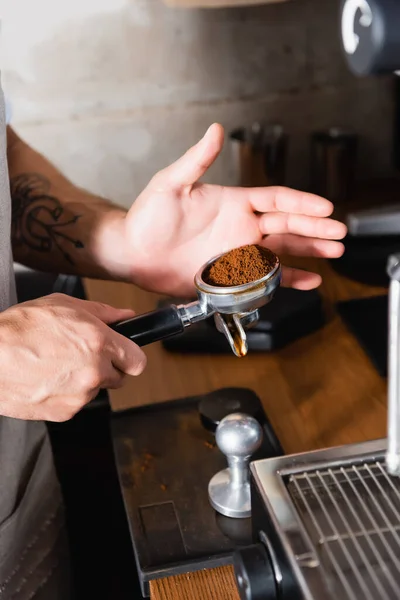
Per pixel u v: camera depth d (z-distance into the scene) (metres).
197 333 0.94
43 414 0.63
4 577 0.78
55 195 0.92
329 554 0.47
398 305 0.45
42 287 1.32
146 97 1.33
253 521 0.56
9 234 0.74
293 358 0.93
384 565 0.45
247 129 1.32
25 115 1.31
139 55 1.30
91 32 1.27
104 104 1.33
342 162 1.24
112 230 0.85
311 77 1.36
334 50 1.35
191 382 0.89
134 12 1.27
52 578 0.89
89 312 0.64
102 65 1.30
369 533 0.48
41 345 0.59
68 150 1.35
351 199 1.28
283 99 1.37
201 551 0.63
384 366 0.87
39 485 0.85
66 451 1.12
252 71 1.35
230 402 0.79
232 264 0.63
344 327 0.98
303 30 1.32
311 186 1.34
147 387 0.89
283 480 0.53
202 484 0.71
